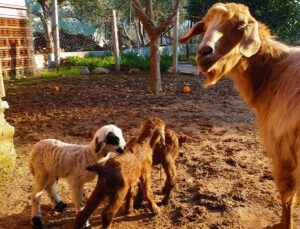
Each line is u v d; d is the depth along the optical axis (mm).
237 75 1053
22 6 4801
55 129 2260
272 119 942
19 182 1502
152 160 1294
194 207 1303
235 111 2730
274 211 1278
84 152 1144
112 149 1134
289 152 890
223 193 1394
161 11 9578
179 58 7184
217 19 973
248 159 1739
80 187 1153
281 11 6770
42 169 1176
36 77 4578
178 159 1738
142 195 1283
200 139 2043
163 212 1277
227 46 954
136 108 2812
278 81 973
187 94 3432
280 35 7027
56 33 5262
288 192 997
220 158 1743
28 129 2264
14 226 1188
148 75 4859
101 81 4191
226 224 1199
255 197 1368
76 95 3338
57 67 5312
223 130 2225
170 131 1309
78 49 8062
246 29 932
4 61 4516
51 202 1319
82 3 8891
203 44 951
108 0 9461
